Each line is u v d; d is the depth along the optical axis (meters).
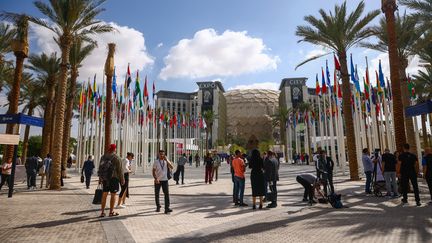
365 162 12.83
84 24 17.67
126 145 30.92
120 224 7.16
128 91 31.80
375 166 12.22
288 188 15.58
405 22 18.62
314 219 7.60
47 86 28.09
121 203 10.73
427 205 9.35
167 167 9.12
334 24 19.42
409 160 9.70
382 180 11.88
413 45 18.20
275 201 9.80
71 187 17.14
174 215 8.44
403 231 6.07
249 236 5.98
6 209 9.52
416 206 9.25
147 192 14.27
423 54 20.86
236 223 7.25
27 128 34.50
